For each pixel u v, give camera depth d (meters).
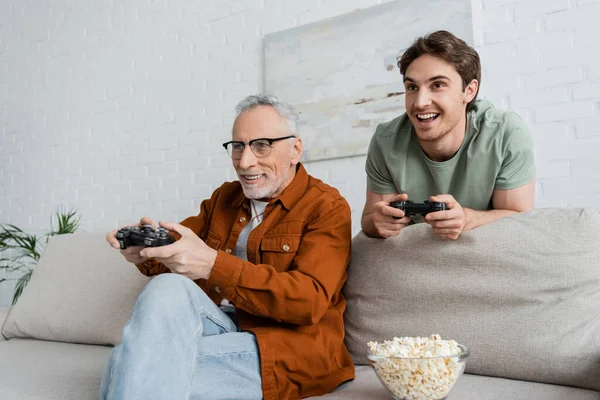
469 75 1.45
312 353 1.25
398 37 2.53
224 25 3.12
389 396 1.17
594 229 1.28
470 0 2.38
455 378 1.01
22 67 3.95
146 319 1.04
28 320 1.98
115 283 1.93
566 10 2.22
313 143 2.72
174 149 3.23
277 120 1.47
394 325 1.40
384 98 2.55
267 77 2.90
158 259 1.17
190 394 1.07
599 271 1.26
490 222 1.38
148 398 0.98
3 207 3.91
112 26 3.57
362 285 1.48
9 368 1.54
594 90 2.16
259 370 1.18
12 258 3.78
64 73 3.75
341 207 1.44
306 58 2.78
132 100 3.43
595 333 1.22
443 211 1.29
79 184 3.59
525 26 2.30
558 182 2.21
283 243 1.40
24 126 3.89
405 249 1.43
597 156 2.14
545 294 1.27
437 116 1.44
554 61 2.24
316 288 1.27
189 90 3.21
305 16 2.84
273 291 1.20
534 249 1.30
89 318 1.88
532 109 2.27
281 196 1.48
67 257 2.11
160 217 3.24
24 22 3.97
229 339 1.18
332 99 2.69
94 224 3.50
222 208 1.60
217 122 3.09
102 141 3.53
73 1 3.77
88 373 1.48
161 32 3.36
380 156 1.69
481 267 1.34
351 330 1.48
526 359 1.24
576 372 1.19
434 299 1.37
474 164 1.51
